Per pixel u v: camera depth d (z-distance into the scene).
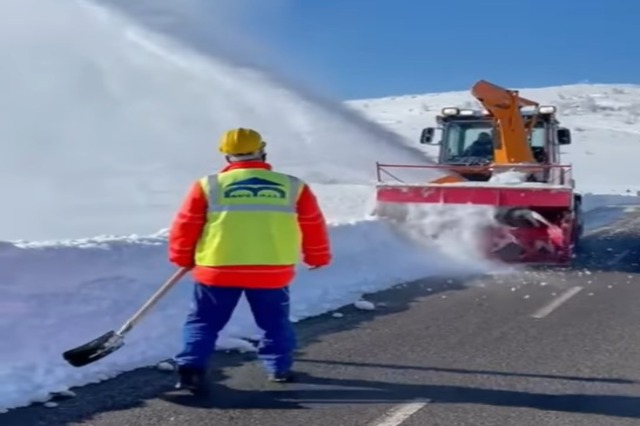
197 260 5.38
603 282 10.14
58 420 4.79
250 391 5.46
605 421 4.94
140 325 6.57
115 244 7.22
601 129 80.00
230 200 5.33
